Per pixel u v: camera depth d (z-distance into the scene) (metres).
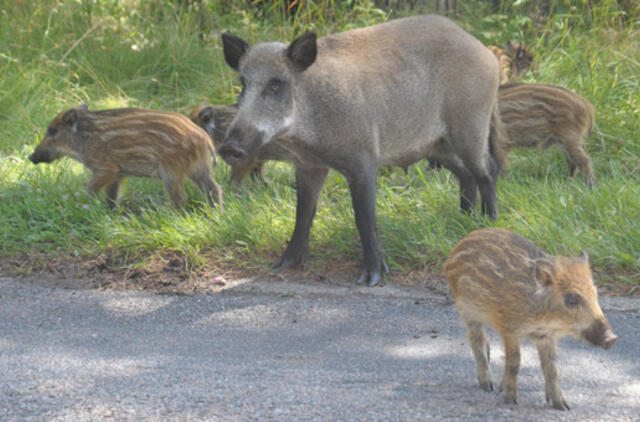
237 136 5.27
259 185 7.80
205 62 10.74
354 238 6.48
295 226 6.15
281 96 5.41
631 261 5.84
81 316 5.33
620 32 10.02
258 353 4.70
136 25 11.41
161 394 4.02
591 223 6.47
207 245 6.44
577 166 7.78
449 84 6.29
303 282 5.91
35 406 3.89
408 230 6.49
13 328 5.10
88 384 4.17
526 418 3.81
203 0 11.68
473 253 4.24
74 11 11.38
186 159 6.92
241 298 5.65
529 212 6.60
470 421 3.77
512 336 4.00
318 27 10.78
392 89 6.01
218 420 3.73
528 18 10.61
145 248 6.38
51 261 6.27
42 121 9.29
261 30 11.03
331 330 5.07
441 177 7.80
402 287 5.82
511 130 7.81
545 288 3.91
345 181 7.90
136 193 7.77
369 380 4.25
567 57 9.53
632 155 7.99
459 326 5.11
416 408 3.89
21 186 7.56
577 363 4.53
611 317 5.20
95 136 7.07
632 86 9.09
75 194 7.31
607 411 3.90
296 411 3.83
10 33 10.77
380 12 10.69
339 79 5.75
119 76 10.42
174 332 5.06
